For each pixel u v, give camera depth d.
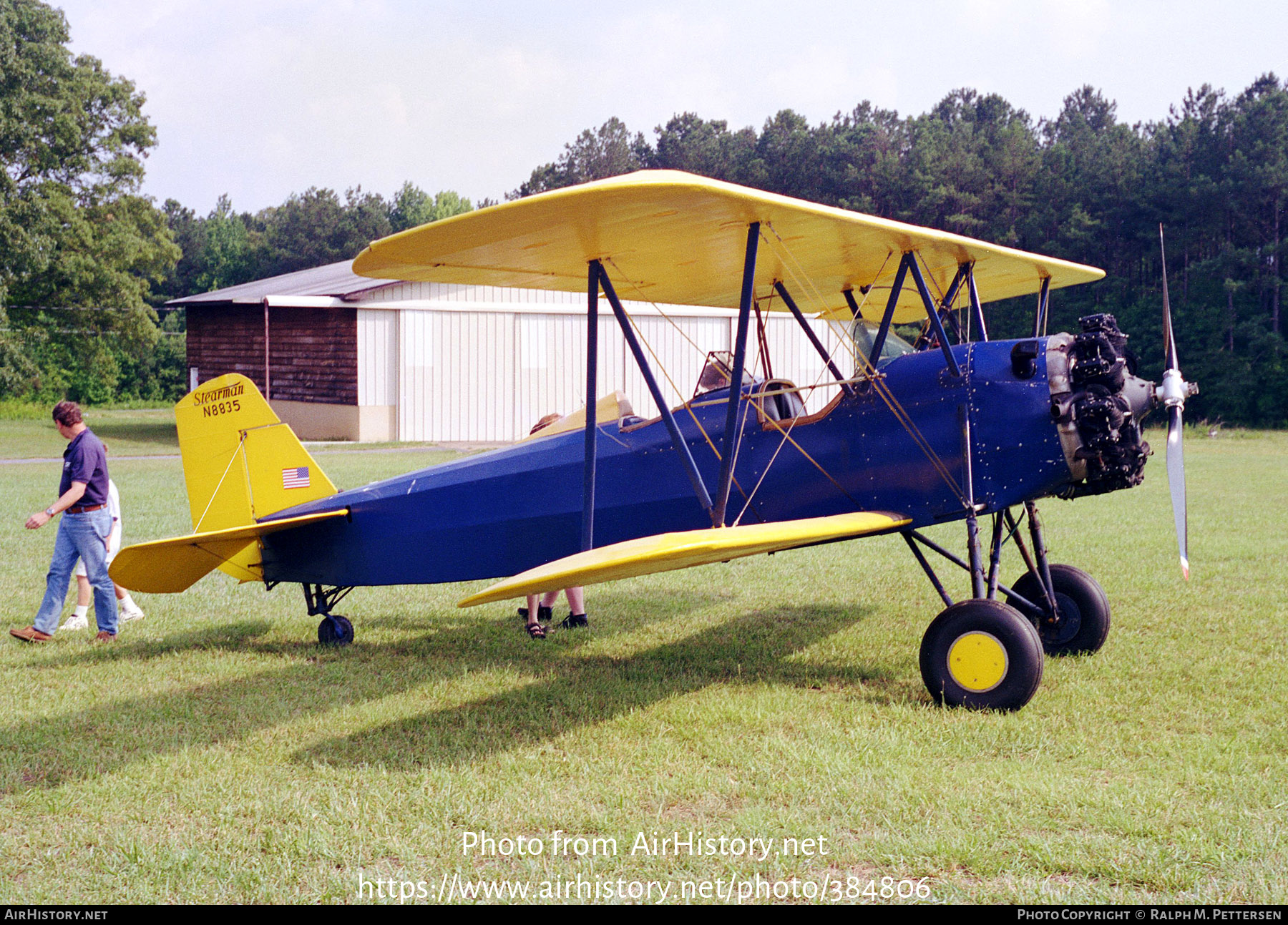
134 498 12.55
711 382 5.53
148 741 4.08
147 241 35.59
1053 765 3.62
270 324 27.23
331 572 6.03
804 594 7.09
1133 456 4.70
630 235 4.28
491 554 5.72
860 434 4.96
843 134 69.31
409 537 5.84
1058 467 4.61
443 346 24.50
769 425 5.13
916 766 3.62
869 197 53.91
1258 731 3.91
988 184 48.59
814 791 3.42
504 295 24.97
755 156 68.50
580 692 4.73
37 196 30.73
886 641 5.61
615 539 5.44
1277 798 3.25
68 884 2.88
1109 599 6.43
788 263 5.22
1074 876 2.82
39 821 3.35
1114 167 45.44
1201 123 43.91
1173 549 8.34
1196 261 43.00
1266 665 4.86
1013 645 4.15
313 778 3.67
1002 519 5.14
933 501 4.84
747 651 5.51
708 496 4.99
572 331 25.72
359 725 4.29
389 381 24.08
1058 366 4.61
